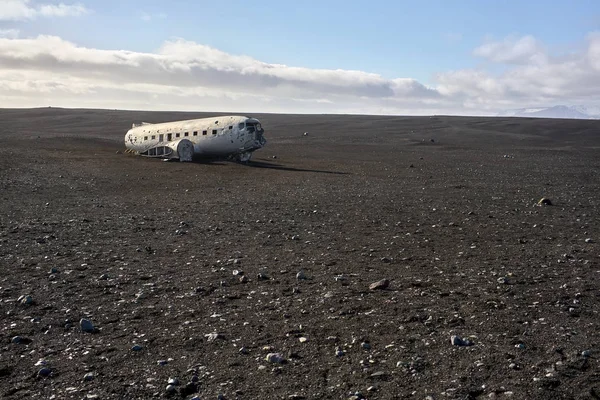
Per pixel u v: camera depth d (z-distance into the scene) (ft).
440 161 176.04
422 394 21.36
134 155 163.32
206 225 61.31
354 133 323.16
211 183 107.24
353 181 114.83
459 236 56.85
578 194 98.48
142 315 30.99
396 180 118.52
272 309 32.19
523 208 79.61
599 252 49.16
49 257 44.62
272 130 345.51
